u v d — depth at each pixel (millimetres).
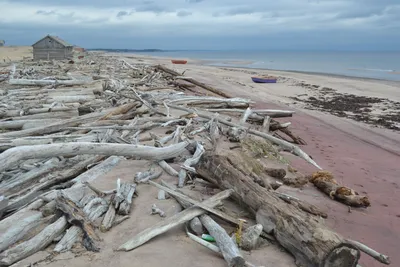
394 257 4961
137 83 19969
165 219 4605
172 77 25125
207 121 10781
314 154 10328
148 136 9047
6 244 3924
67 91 15547
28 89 16203
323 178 7254
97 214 4699
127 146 6297
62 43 41281
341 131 14156
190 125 9938
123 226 4625
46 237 4051
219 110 13031
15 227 4129
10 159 4770
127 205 4988
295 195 6656
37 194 5312
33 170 6148
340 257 3650
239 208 5227
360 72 48281
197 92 20016
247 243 4242
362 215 6277
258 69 54219
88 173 6227
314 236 3865
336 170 8906
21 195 5242
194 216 4648
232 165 5789
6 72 23312
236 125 10273
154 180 6230
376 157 10570
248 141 8969
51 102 12984
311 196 6777
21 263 3725
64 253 3955
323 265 3709
